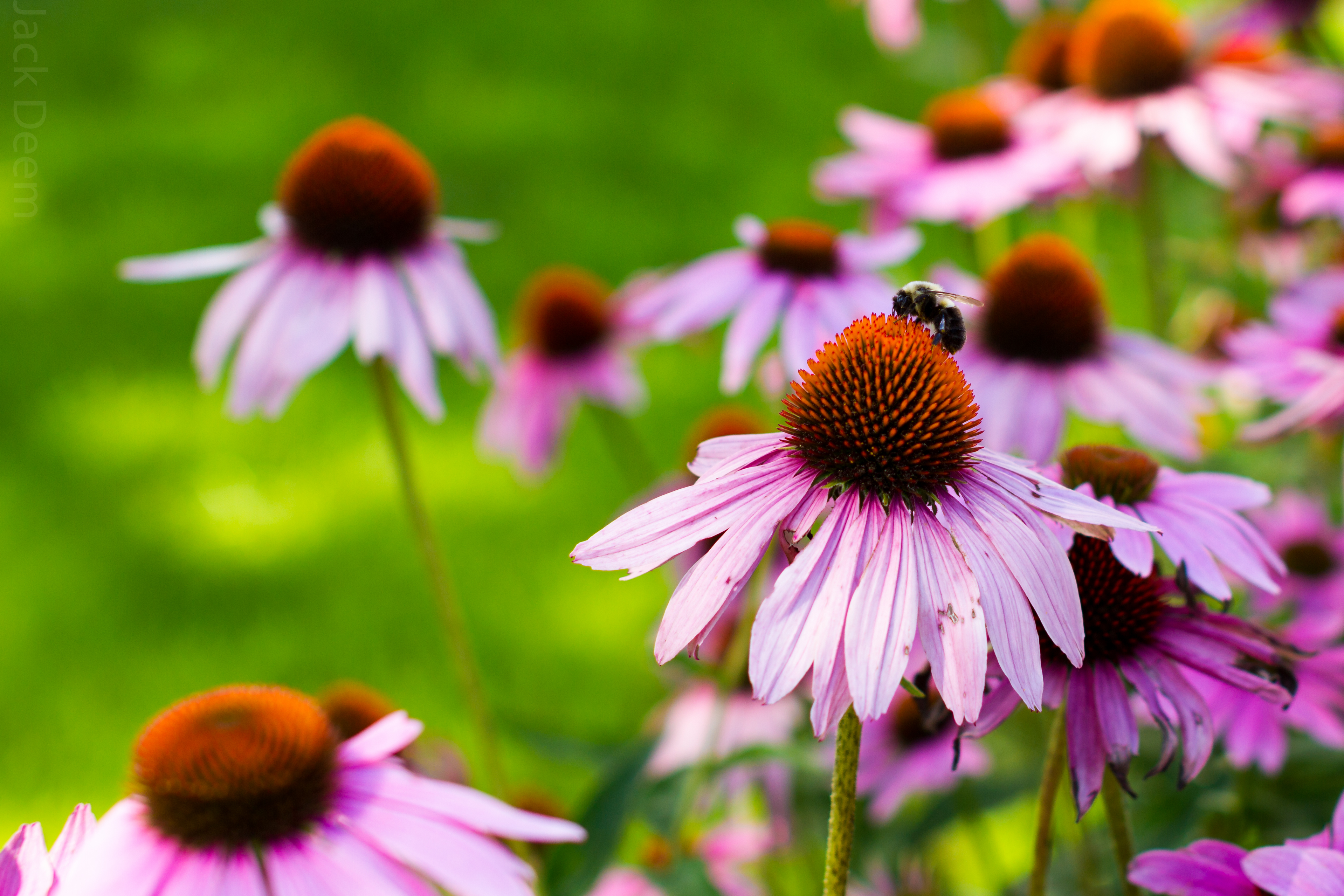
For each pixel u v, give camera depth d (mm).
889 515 567
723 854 740
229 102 2047
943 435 570
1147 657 585
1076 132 793
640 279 884
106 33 2350
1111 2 811
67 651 1014
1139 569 580
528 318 872
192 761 580
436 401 694
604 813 688
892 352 574
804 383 578
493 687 957
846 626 556
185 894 572
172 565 1105
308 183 711
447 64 2145
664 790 704
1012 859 812
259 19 2396
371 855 580
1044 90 847
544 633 1011
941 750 724
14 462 1250
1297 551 743
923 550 562
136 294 1521
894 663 553
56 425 1303
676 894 681
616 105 1968
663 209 1646
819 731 551
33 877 568
